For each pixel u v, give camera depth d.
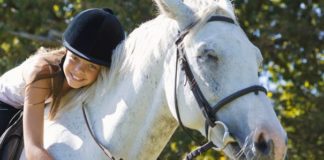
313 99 13.24
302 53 13.30
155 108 4.51
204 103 4.25
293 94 13.55
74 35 4.66
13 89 4.84
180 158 11.57
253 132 4.07
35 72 4.62
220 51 4.19
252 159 4.07
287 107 13.49
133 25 11.67
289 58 13.56
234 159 4.21
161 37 4.50
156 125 4.53
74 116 4.77
